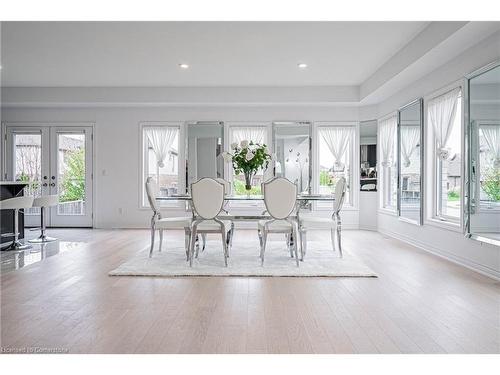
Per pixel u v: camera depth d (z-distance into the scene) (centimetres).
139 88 749
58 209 804
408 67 514
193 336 251
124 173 801
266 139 794
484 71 406
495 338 248
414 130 588
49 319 280
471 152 433
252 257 495
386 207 740
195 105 777
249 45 518
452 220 494
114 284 372
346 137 790
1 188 579
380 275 410
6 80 701
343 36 486
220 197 446
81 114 798
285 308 305
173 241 627
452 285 370
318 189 796
